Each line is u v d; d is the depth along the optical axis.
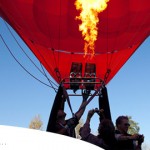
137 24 11.08
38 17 10.92
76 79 7.47
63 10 11.12
